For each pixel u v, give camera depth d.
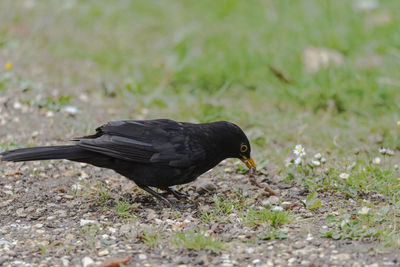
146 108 13.75
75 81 15.17
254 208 8.76
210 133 8.95
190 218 8.40
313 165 9.75
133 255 7.21
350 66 15.29
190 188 9.81
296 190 9.49
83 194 9.32
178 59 16.52
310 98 14.19
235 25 18.67
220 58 16.48
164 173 8.73
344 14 18.14
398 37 16.34
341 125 12.81
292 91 14.46
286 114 13.52
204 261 6.98
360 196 9.07
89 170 10.41
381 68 15.27
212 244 7.29
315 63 15.41
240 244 7.44
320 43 16.33
